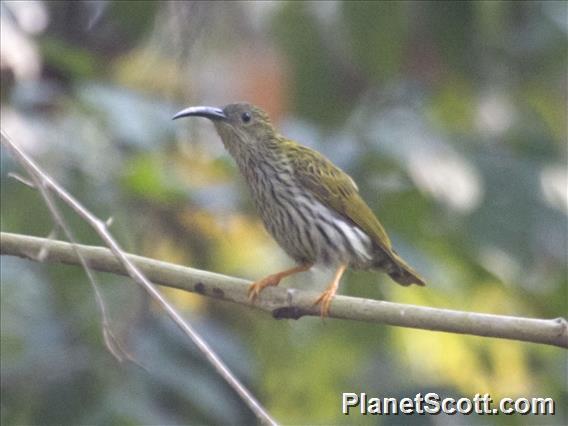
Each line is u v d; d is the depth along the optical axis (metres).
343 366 13.81
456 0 13.51
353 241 10.48
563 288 13.54
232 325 13.65
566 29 14.73
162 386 12.28
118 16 13.25
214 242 13.63
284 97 13.54
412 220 12.84
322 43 13.35
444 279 12.98
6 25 11.66
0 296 11.92
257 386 13.35
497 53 14.50
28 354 11.84
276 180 10.60
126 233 11.77
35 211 11.52
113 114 11.98
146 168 12.00
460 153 13.71
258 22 13.65
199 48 13.52
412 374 14.44
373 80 13.22
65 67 12.64
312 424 13.97
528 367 14.50
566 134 15.00
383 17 12.68
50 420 11.75
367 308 8.85
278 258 13.96
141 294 12.20
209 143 13.28
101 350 11.93
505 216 13.43
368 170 12.91
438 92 14.51
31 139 11.75
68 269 11.88
